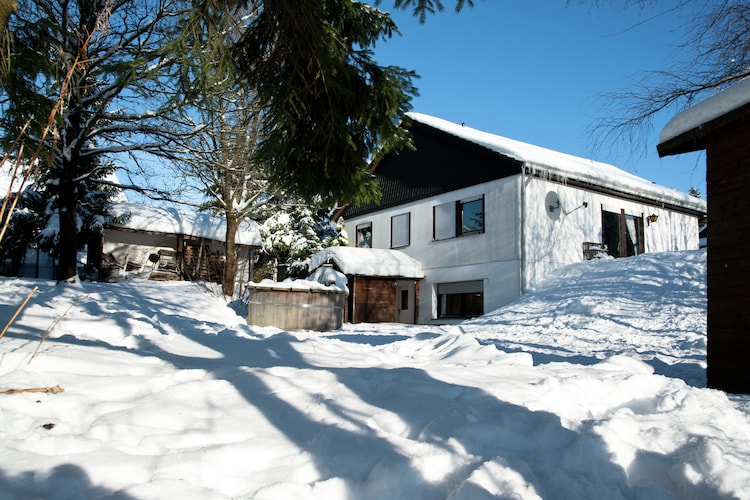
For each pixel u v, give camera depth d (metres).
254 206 20.05
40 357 3.43
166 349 5.13
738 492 2.07
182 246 22.34
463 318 18.98
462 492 1.93
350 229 25.92
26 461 2.06
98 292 13.70
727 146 5.07
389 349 6.39
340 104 5.53
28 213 19.34
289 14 4.42
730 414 3.33
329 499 1.96
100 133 12.03
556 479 2.14
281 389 3.21
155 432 2.49
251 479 2.11
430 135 21.11
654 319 11.30
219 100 7.48
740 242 4.87
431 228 20.55
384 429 2.69
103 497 1.82
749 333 4.71
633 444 2.59
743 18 7.59
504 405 2.96
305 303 13.45
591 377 4.04
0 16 3.25
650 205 21.17
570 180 18.06
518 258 16.77
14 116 4.74
